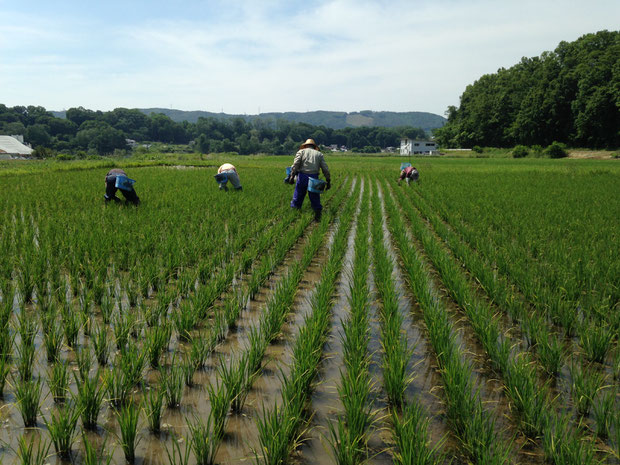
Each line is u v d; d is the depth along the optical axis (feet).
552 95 288.30
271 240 23.50
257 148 561.02
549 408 8.80
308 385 9.41
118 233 21.67
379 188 62.34
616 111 249.75
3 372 8.82
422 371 10.58
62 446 7.24
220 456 7.36
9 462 6.90
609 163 154.10
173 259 17.97
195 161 134.31
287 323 13.39
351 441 7.41
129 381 8.86
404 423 7.31
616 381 10.02
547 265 18.03
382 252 20.65
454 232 28.53
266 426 7.20
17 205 32.01
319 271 19.27
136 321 12.31
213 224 26.25
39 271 15.05
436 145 412.77
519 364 9.41
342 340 11.33
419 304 14.97
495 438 7.88
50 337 10.43
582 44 302.25
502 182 64.69
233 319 12.84
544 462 7.34
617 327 12.25
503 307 14.47
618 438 7.16
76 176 62.23
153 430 7.94
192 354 10.27
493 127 349.00
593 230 25.14
